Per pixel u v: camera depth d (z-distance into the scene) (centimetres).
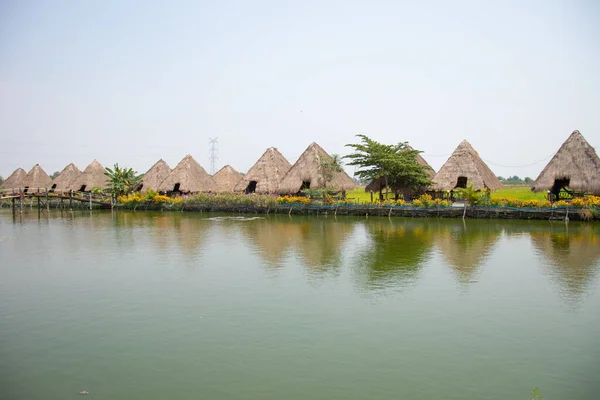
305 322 1209
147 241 2567
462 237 2627
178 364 970
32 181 6450
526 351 1033
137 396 844
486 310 1302
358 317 1247
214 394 848
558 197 3825
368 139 4294
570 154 3494
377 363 971
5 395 852
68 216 4406
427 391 858
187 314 1278
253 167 5066
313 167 4469
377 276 1688
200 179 5553
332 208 4153
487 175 4097
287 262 1941
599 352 1027
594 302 1371
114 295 1469
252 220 3834
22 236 2828
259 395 843
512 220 3431
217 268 1838
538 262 1908
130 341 1092
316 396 838
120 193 5734
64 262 1986
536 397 796
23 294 1492
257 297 1430
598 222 3194
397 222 3509
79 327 1188
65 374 934
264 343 1073
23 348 1061
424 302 1377
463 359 991
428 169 4428
